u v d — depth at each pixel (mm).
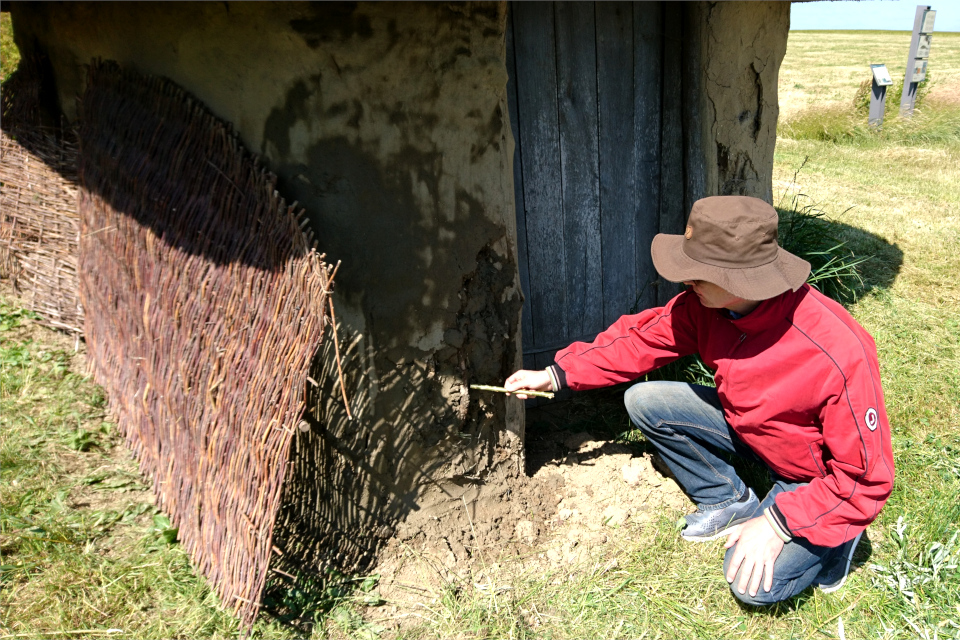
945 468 3096
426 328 2617
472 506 2893
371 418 2631
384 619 2516
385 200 2451
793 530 2246
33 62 4449
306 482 2723
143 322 3137
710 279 2049
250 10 2299
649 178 3654
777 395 2205
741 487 2801
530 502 2988
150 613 2488
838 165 8484
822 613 2445
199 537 2625
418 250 2535
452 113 2465
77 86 4016
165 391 2912
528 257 3482
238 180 2572
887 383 3762
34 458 3207
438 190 2514
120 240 3361
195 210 2799
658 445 2840
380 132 2391
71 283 4133
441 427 2740
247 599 2246
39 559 2670
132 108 3244
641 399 2779
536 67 3195
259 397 2303
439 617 2512
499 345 2787
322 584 2631
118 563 2678
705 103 3457
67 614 2457
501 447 2926
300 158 2414
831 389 2094
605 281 3736
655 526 2854
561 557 2762
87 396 3660
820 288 4746
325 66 2303
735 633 2398
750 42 3477
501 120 2570
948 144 9445
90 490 3070
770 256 2053
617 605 2518
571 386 2730
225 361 2500
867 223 6285
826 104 12688
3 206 4477
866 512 2146
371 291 2514
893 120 10062
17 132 4512
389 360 2594
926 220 6363
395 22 2291
